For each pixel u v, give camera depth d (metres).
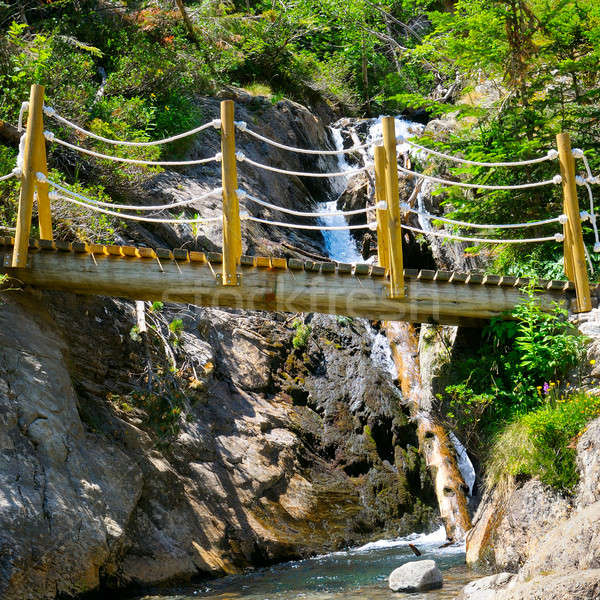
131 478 7.53
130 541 7.19
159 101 15.39
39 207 7.98
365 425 11.00
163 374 9.32
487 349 8.28
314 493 9.75
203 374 9.95
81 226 9.70
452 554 8.14
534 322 7.96
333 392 11.47
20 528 6.03
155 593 6.96
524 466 6.77
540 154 10.48
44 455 6.72
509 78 11.64
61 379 7.45
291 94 20.19
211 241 12.44
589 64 10.99
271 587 7.12
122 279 7.57
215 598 6.73
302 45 24.34
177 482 8.26
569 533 5.54
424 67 23.00
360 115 22.89
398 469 10.49
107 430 7.98
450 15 11.84
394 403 11.26
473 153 10.33
